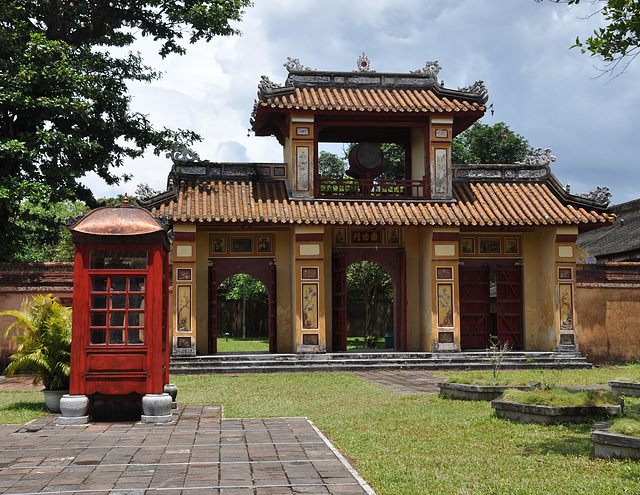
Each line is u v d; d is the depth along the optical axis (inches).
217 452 324.5
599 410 387.2
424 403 486.3
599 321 850.8
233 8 882.8
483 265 877.2
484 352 811.4
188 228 772.0
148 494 253.3
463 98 858.8
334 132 925.8
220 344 1219.9
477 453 320.5
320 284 791.1
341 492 256.2
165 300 466.6
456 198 847.7
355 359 783.7
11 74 745.0
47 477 277.4
